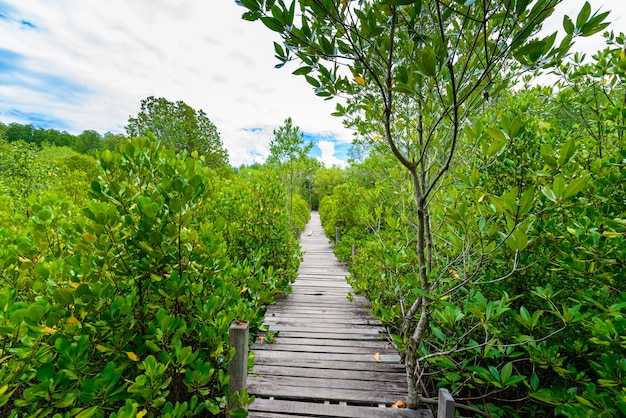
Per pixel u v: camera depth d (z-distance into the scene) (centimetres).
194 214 189
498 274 231
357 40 140
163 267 161
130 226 153
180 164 182
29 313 117
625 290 157
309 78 153
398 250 267
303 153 952
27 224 233
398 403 222
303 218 1552
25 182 501
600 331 132
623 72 203
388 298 356
